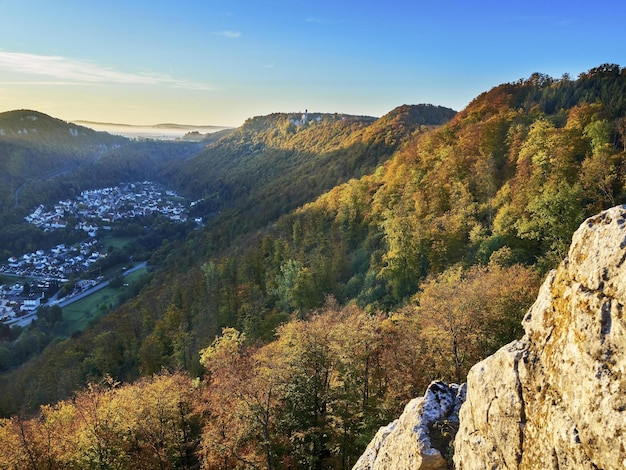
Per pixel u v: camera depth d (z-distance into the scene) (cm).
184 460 3347
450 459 1169
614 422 624
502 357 964
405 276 4853
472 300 2941
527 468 825
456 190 5606
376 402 2978
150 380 4219
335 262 6625
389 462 1414
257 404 2652
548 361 828
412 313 3547
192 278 9275
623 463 604
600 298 714
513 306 2953
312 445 2886
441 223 5000
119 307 10375
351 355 2977
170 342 6800
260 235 10500
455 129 7906
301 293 5766
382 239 6331
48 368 7138
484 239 4409
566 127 5338
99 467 2867
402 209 5994
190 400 3409
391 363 3016
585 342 721
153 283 11650
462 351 2866
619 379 641
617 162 4222
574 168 4447
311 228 8688
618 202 3775
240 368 3172
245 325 5616
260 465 2689
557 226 3697
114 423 3050
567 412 734
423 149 7681
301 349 3081
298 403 3027
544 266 3609
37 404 6122
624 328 653
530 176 4734
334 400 2933
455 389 1425
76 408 3547
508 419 905
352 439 2872
